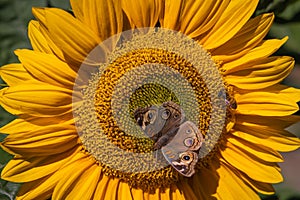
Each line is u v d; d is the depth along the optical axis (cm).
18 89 61
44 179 63
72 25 61
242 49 64
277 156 64
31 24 63
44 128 62
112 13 62
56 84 62
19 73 62
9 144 61
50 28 60
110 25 62
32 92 61
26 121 62
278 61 64
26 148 62
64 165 63
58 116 63
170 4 63
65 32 61
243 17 63
